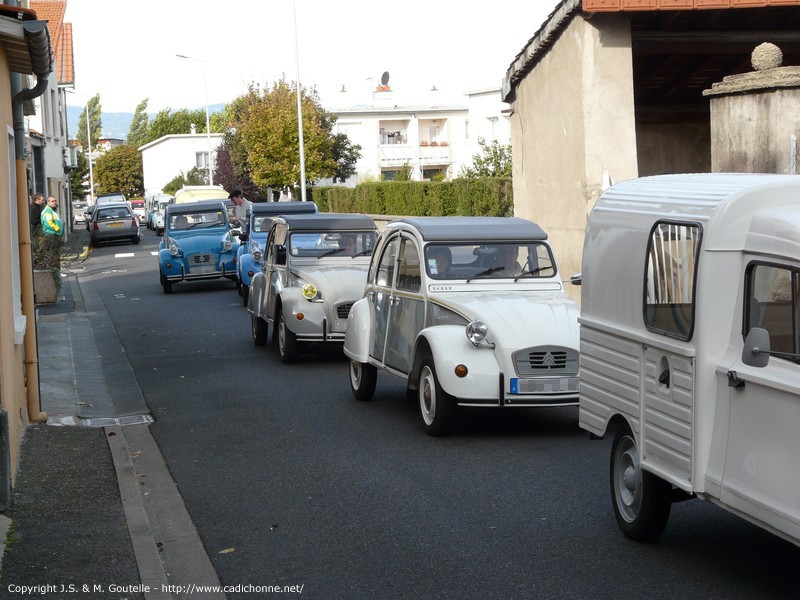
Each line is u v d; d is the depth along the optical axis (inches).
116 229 2007.9
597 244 277.9
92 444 376.8
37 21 331.9
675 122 873.5
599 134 618.2
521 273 416.8
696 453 220.8
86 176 4586.6
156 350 655.8
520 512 285.9
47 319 834.8
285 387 508.4
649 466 243.6
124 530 267.4
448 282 406.0
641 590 222.5
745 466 206.4
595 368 276.8
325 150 2095.2
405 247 431.2
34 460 349.4
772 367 199.6
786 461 193.8
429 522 279.1
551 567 239.8
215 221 1095.6
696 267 220.5
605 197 280.4
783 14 623.8
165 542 269.1
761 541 256.7
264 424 421.1
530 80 737.6
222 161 2591.0
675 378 230.1
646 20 626.8
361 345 454.0
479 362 368.8
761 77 471.8
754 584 225.0
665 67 753.6
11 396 326.6
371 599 223.3
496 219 441.7
